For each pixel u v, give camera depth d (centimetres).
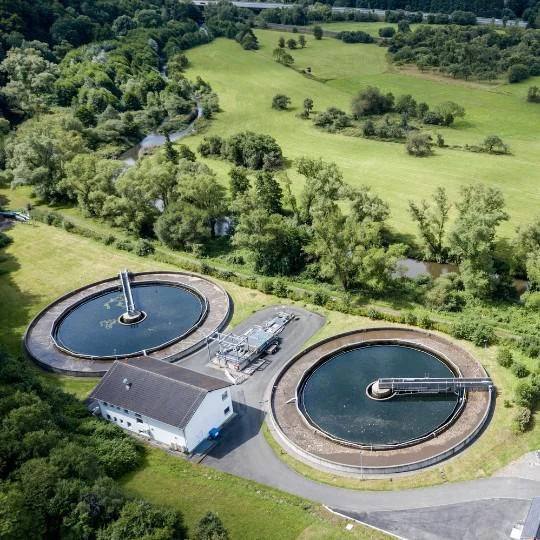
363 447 7094
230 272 11438
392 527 6050
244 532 6009
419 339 9212
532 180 14850
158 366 8069
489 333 8856
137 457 7075
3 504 5212
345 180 15638
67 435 6931
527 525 5700
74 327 10388
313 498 6512
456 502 6291
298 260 11456
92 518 5488
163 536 5300
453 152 17225
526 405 7438
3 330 10369
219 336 9375
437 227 12412
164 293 11350
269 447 7319
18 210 15425
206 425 7462
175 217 12438
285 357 9038
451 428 7338
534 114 19988
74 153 15375
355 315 9962
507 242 11462
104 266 12431
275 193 13550
